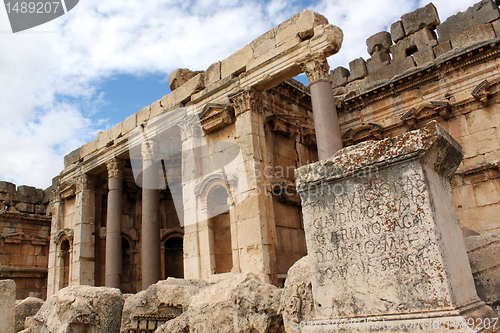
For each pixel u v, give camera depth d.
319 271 5.02
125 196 25.28
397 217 4.56
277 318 6.15
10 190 31.25
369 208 4.77
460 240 5.05
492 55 17.47
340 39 14.60
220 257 15.87
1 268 27.50
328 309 4.85
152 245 18.31
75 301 8.55
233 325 6.32
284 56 15.51
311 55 14.65
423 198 4.43
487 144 17.34
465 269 4.88
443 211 4.73
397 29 21.34
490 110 17.48
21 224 29.78
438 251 4.24
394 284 4.44
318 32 14.66
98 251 24.20
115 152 22.25
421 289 4.27
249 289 6.47
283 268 15.76
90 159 23.95
